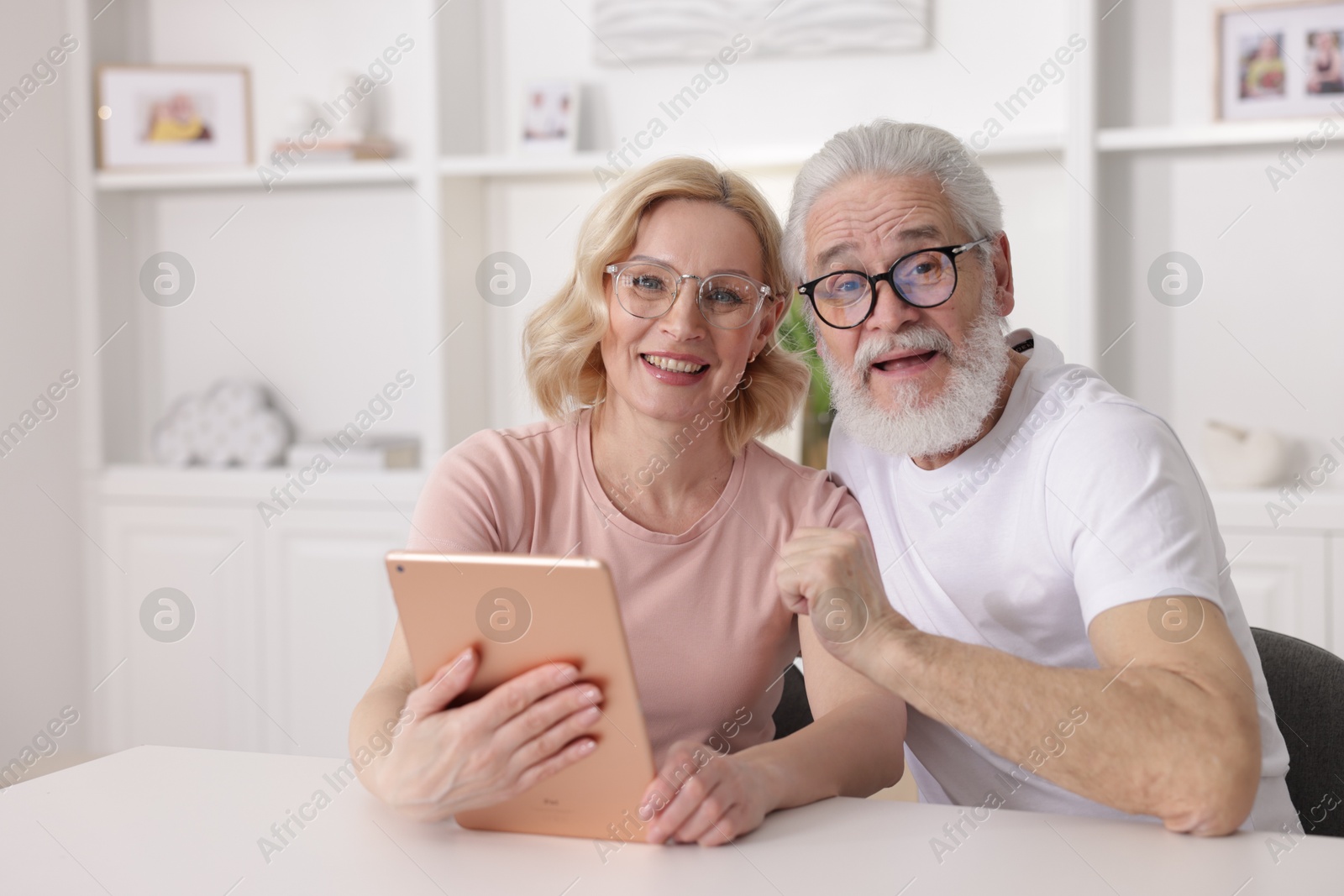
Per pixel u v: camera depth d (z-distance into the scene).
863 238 1.42
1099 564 1.23
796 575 1.19
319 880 0.94
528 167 2.99
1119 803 1.06
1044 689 1.10
